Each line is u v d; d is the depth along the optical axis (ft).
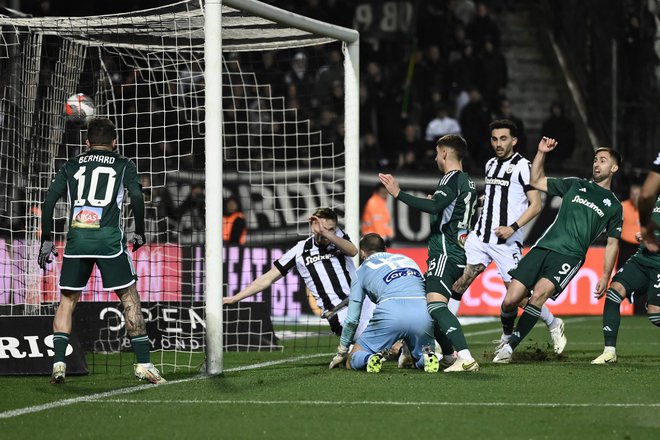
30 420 47.85
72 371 65.57
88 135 61.31
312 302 114.83
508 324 72.59
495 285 126.00
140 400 53.98
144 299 99.71
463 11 171.94
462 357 63.41
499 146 75.97
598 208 68.54
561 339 74.23
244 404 52.11
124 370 69.41
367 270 65.21
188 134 120.67
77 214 59.82
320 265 70.03
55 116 86.07
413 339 64.59
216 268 65.51
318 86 143.43
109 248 59.52
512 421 46.65
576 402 52.01
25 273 84.89
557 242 68.28
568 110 167.63
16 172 84.84
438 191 63.36
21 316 66.85
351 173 79.66
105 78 90.02
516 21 177.78
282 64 144.25
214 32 64.54
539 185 69.72
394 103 147.33
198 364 73.56
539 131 168.55
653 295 70.23
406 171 131.34
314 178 128.67
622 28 159.74
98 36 84.07
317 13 150.10
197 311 83.76
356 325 65.51
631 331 105.09
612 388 56.90
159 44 86.17
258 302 86.02
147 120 111.96
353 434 43.80
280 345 89.04
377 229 130.00
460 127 146.82
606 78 162.09
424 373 63.93
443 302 63.77
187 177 119.65
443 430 44.60
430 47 157.07
